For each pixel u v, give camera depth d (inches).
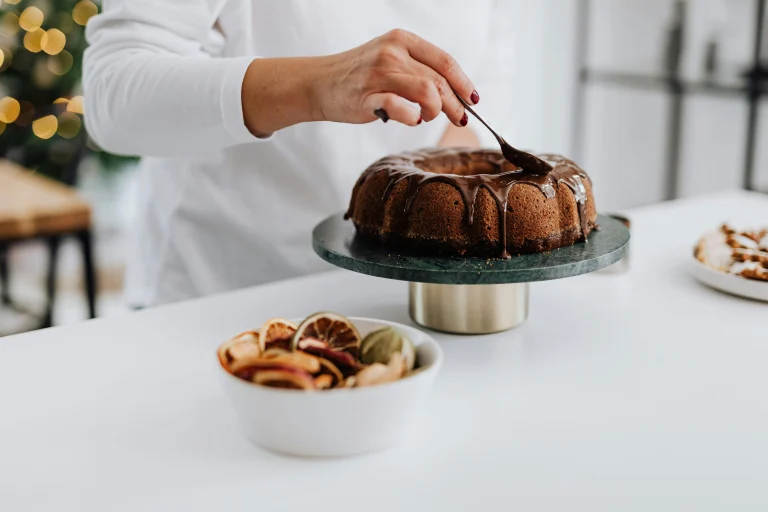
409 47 30.1
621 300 37.8
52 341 32.7
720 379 29.2
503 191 32.2
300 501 21.5
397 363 23.6
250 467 23.2
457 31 47.6
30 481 22.5
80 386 28.5
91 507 21.3
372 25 44.9
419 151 38.8
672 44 103.7
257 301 37.4
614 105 113.0
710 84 99.8
